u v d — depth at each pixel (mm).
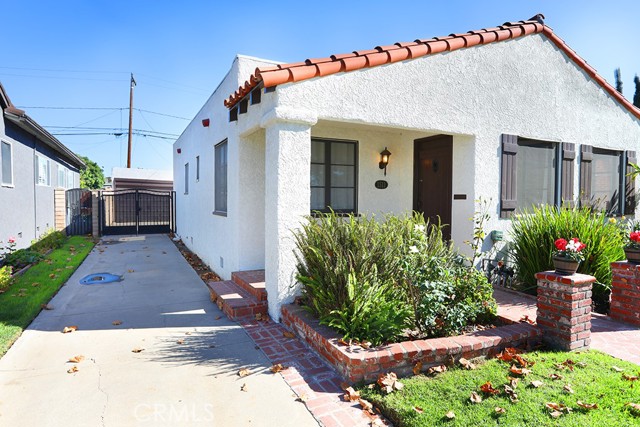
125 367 3979
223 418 3092
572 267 4234
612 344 4465
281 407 3254
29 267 9258
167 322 5402
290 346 4496
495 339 4094
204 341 4672
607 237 6238
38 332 4996
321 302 4559
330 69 5043
